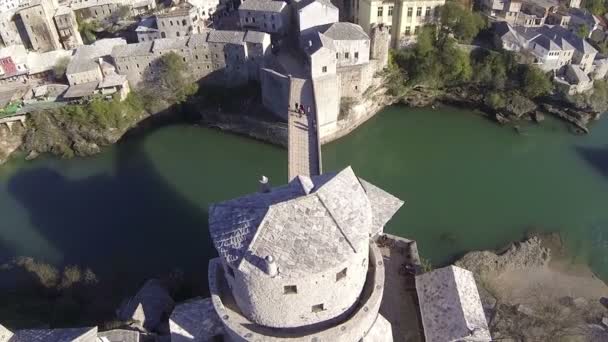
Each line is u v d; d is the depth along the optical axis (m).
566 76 94.44
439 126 95.19
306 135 71.06
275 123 86.06
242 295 33.00
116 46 94.06
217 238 32.03
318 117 76.44
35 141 88.38
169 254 65.12
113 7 118.75
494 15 109.75
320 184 34.44
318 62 80.44
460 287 43.69
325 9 93.94
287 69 87.44
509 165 84.25
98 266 63.50
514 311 55.84
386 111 99.19
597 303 58.41
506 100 94.12
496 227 69.88
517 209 73.62
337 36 85.94
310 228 30.80
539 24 108.38
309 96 79.12
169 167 84.38
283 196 33.44
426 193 77.62
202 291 58.03
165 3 119.69
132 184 80.31
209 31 94.56
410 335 44.59
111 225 71.19
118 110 90.06
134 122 94.06
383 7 94.50
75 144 88.56
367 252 34.38
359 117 92.81
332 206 32.06
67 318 51.75
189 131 94.31
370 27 96.88
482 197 76.31
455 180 80.75
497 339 51.25
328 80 81.56
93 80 94.12
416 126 95.38
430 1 93.94
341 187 33.97
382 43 91.12
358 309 34.44
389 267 51.00
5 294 56.34
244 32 90.94
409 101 99.12
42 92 92.75
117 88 92.50
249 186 79.00
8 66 96.31
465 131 93.56
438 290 44.47
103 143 90.00
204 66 94.06
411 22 95.81
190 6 103.19
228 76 94.12
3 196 78.94
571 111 93.50
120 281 60.53
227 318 34.53
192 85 94.31
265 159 86.38
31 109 88.75
